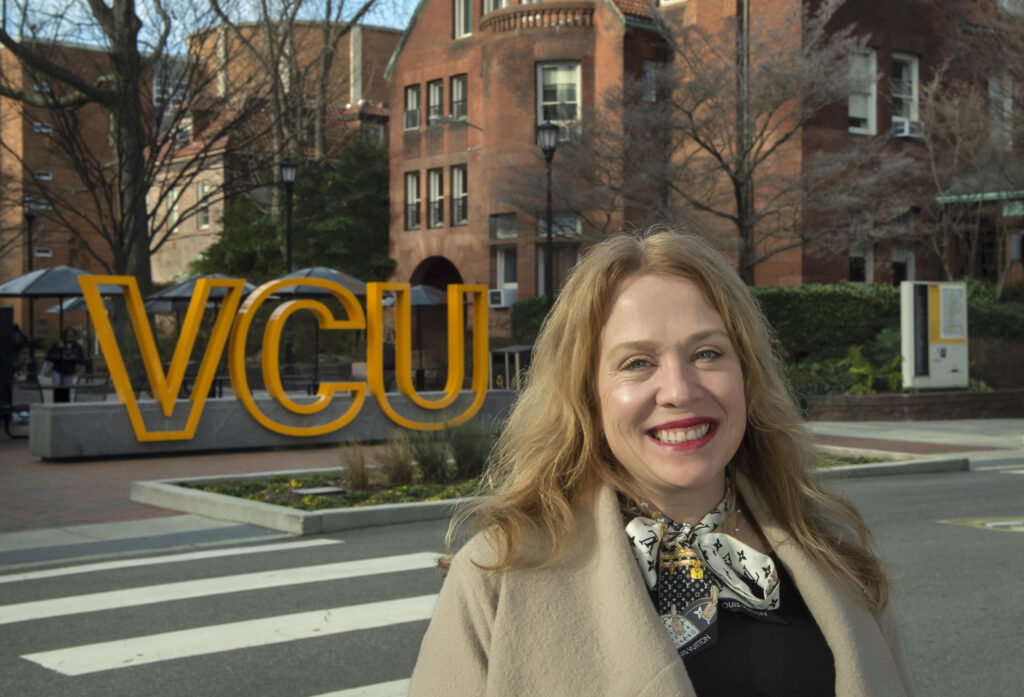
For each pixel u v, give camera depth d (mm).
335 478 12914
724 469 1859
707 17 29031
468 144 37000
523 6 33469
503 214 35312
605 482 1708
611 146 24359
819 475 1974
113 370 15758
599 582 1585
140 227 28422
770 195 24906
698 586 1717
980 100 26812
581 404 1722
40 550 9180
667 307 1698
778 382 1860
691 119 23422
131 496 12008
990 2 26297
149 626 6531
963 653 5777
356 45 55812
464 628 1596
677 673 1471
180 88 29328
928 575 7684
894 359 23672
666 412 1666
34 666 5727
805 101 23656
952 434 19750
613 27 32125
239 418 16703
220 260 42000
